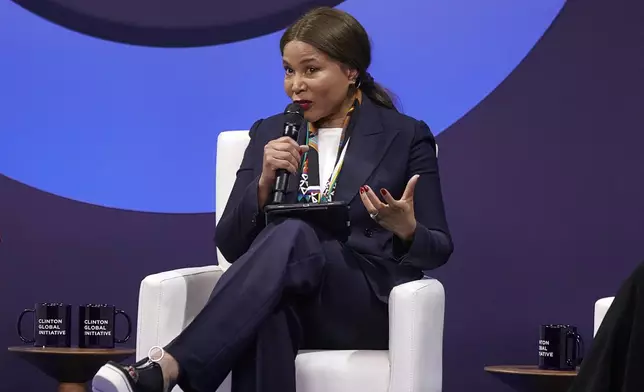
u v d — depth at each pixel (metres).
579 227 11.46
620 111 11.43
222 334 6.77
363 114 8.82
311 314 7.73
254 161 8.70
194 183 12.48
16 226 12.39
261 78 12.50
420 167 8.63
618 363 5.88
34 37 12.56
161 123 12.54
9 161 12.42
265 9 12.53
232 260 8.32
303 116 8.55
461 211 11.80
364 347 7.96
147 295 7.87
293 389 7.06
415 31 12.09
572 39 11.62
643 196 11.28
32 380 12.35
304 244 7.29
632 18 11.48
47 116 12.49
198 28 12.57
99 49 12.60
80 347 10.45
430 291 7.63
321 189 8.44
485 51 11.88
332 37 8.43
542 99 11.66
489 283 11.67
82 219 12.42
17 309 12.34
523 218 11.62
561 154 11.56
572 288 11.44
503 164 11.72
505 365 11.38
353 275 7.80
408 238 7.82
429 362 7.58
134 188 12.47
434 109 11.98
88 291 12.38
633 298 5.89
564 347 10.08
